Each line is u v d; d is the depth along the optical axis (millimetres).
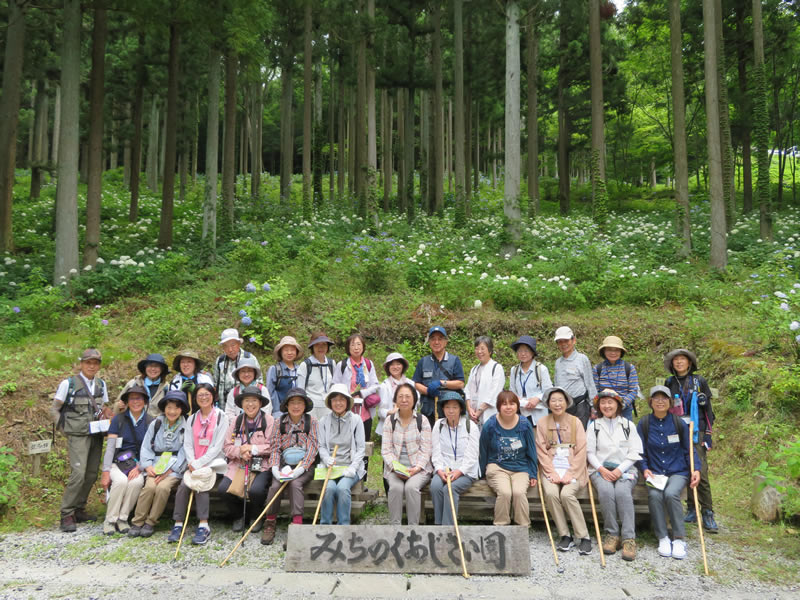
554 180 36250
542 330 9539
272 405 6191
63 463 6516
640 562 4758
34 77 19594
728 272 11797
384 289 11102
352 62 22234
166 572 4551
